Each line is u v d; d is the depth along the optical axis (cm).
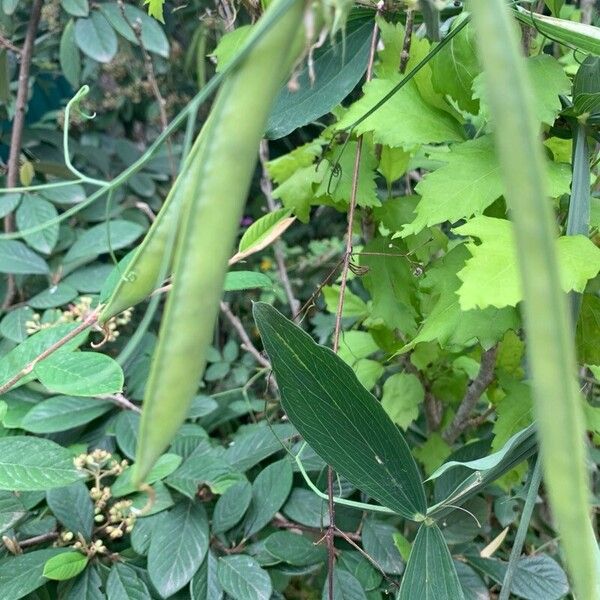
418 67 20
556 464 9
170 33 58
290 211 27
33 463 23
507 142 8
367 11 23
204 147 10
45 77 59
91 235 39
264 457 30
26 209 40
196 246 10
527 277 8
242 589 24
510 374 28
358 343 34
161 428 11
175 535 25
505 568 26
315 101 23
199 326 11
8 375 25
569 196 21
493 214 24
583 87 20
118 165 56
